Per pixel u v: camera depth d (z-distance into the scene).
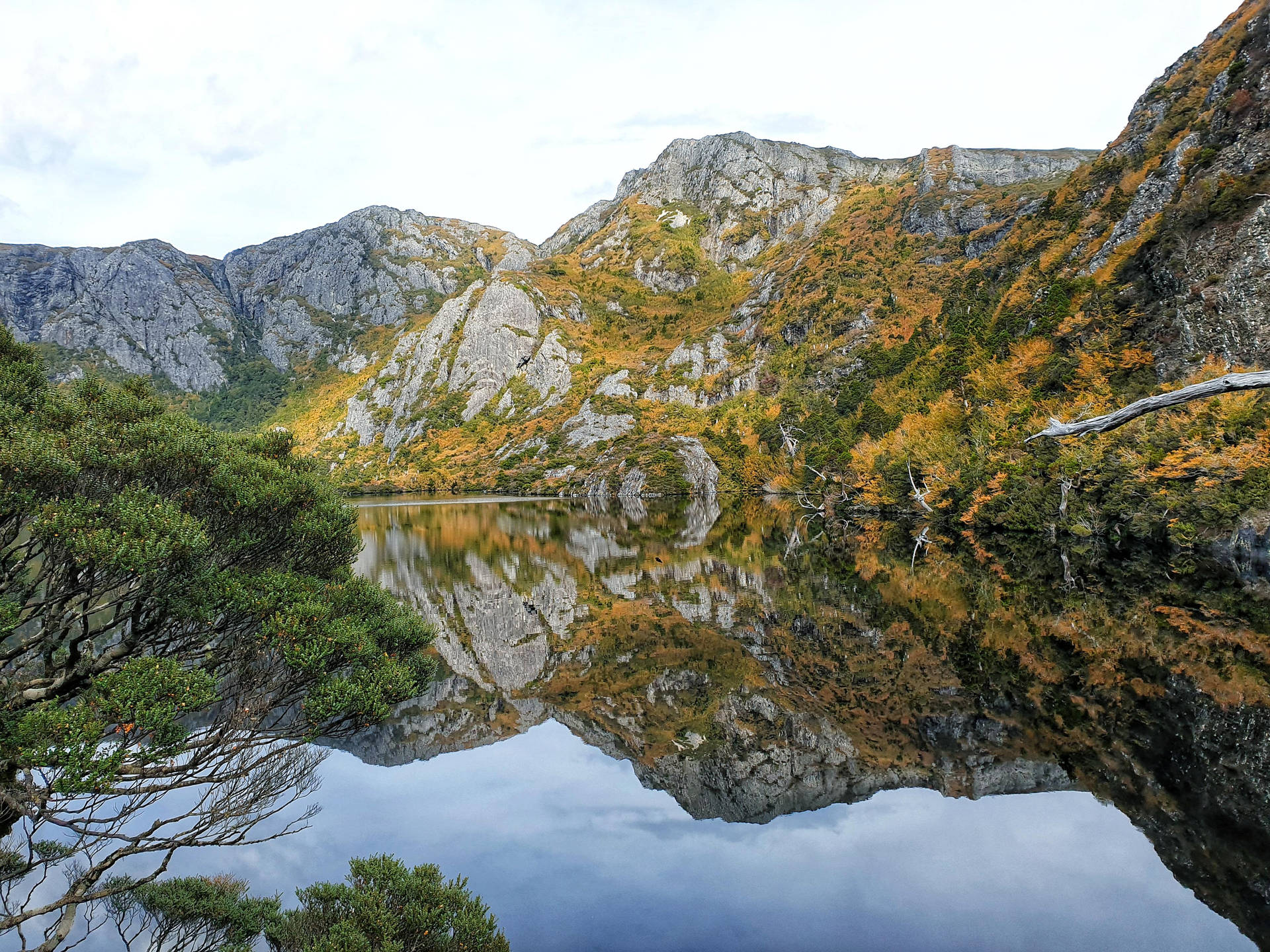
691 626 40.41
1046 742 21.27
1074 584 43.50
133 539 13.99
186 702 13.49
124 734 13.24
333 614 18.80
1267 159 77.94
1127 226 100.00
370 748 24.56
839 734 23.98
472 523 113.12
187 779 14.78
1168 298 78.25
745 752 23.25
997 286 143.50
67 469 14.87
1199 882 14.04
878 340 183.00
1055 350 88.81
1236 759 18.92
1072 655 29.11
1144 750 20.06
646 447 186.12
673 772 21.97
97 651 23.53
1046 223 147.62
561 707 28.84
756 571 57.22
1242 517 47.09
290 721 20.83
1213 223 76.38
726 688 29.91
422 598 49.81
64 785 11.38
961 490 73.44
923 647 32.72
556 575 58.38
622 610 44.84
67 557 14.80
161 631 17.69
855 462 99.69
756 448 168.75
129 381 22.25
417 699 30.14
